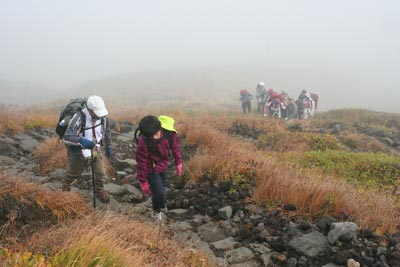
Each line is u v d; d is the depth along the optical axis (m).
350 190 6.56
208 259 4.66
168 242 4.71
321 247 4.88
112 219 4.85
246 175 6.83
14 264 3.23
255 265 4.72
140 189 6.93
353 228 5.04
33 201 5.20
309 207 5.78
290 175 6.71
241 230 5.40
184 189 6.77
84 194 6.30
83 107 5.53
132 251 4.09
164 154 5.41
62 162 7.49
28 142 9.15
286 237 5.14
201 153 8.38
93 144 5.46
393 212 5.95
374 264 4.57
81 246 3.67
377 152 12.23
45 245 4.10
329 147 12.28
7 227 4.77
